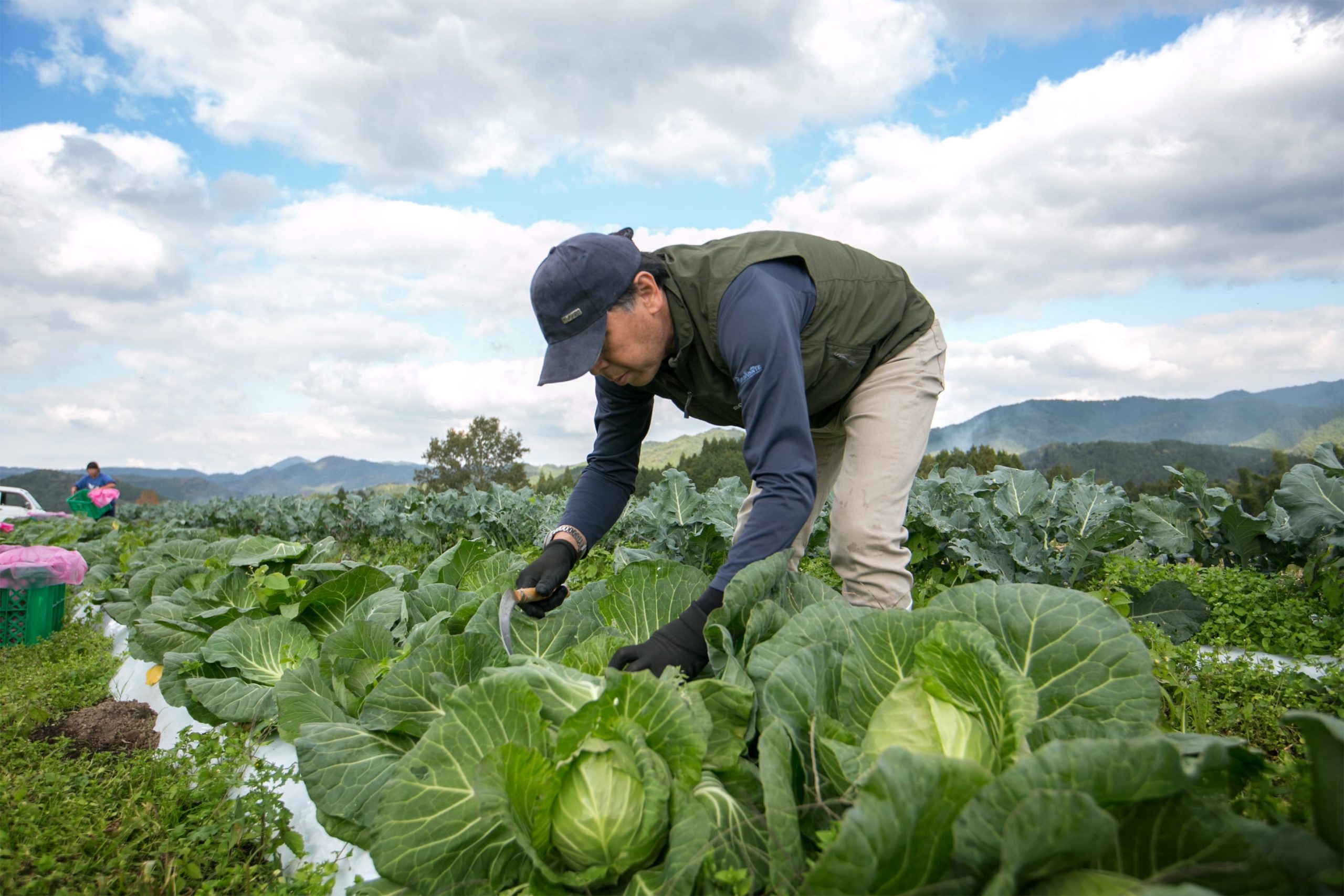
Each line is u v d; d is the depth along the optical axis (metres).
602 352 2.79
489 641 2.81
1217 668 3.71
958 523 6.90
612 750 1.83
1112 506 7.04
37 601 6.57
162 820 2.91
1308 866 1.23
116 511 26.36
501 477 79.12
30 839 2.74
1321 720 1.31
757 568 2.36
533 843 1.79
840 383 3.07
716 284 2.71
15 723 4.33
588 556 7.25
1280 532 6.85
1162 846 1.39
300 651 3.98
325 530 18.27
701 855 1.65
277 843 2.77
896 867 1.40
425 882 1.93
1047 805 1.24
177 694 3.87
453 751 2.02
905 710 1.84
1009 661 2.01
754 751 2.19
